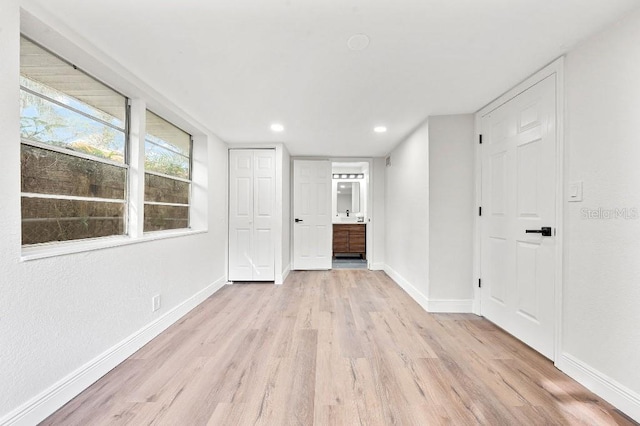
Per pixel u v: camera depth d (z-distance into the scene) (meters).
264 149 4.33
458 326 2.66
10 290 1.32
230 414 1.50
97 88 2.09
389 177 4.86
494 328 2.62
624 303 1.53
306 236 5.20
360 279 4.56
